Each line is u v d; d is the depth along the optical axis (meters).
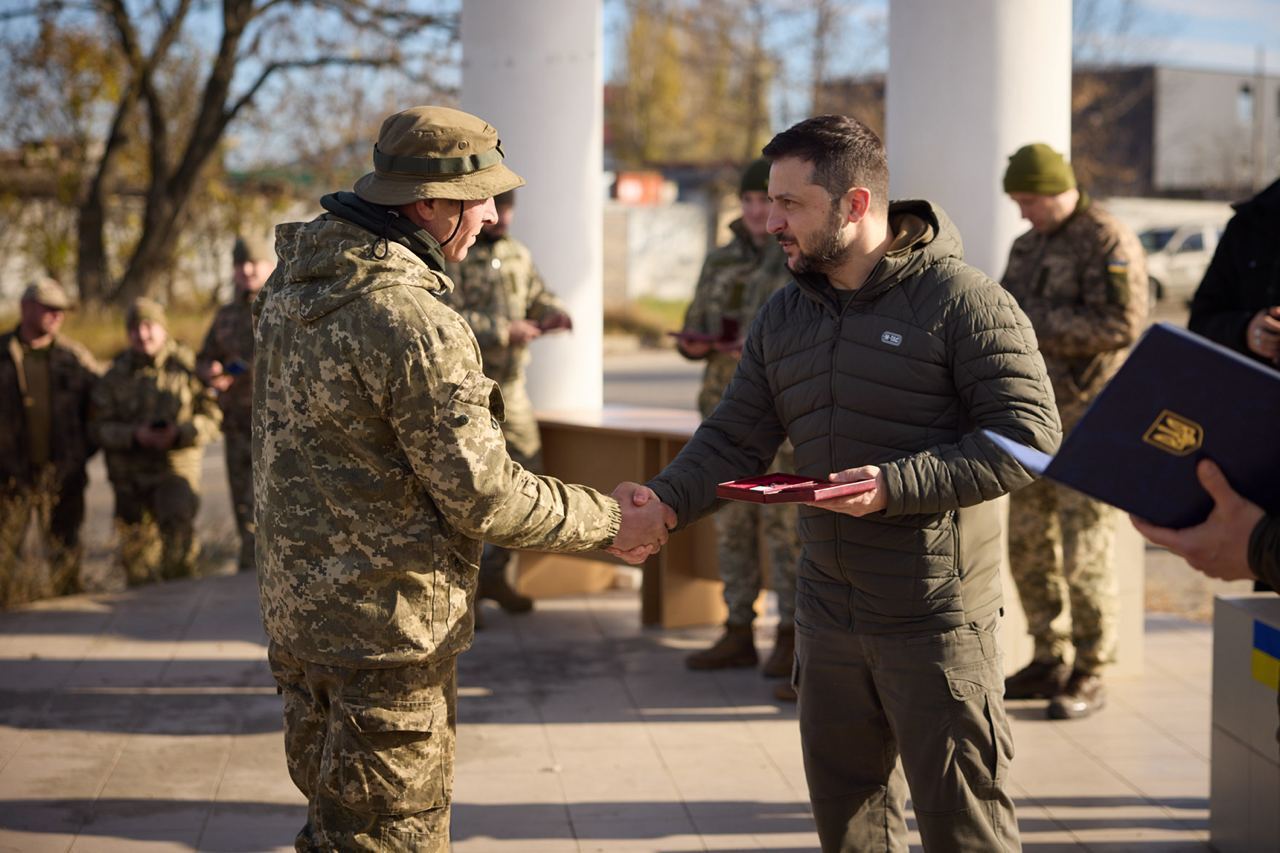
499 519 2.48
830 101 27.86
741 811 3.98
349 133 19.58
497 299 5.81
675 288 30.81
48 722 4.70
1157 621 6.28
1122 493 1.92
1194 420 1.83
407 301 2.42
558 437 6.54
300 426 2.48
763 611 6.60
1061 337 4.58
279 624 2.54
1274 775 3.38
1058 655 4.98
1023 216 4.68
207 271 22.45
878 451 2.63
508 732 4.69
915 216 2.73
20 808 3.93
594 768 4.34
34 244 21.66
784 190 2.59
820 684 2.78
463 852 3.67
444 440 2.41
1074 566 4.80
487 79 6.49
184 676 5.26
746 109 30.56
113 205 22.09
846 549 2.67
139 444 6.91
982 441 2.51
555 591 6.75
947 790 2.63
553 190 6.57
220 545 7.88
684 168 35.81
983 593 2.67
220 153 21.30
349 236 2.48
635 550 2.77
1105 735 4.61
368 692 2.51
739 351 5.07
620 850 3.69
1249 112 41.06
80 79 20.22
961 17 4.82
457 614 2.57
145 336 6.93
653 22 36.25
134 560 6.86
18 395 6.79
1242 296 3.97
